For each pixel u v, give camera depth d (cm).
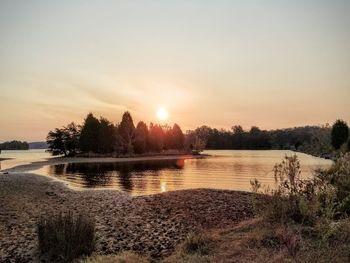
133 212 1697
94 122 10188
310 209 907
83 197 2347
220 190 2456
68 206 1928
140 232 1277
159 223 1433
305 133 17250
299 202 955
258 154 12094
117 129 10294
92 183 3631
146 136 11294
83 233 995
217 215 1554
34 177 4044
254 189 1113
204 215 1564
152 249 1048
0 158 11088
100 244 1108
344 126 7750
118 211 1734
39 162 7975
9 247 1090
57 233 973
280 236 805
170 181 3778
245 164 6450
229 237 920
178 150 12669
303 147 13350
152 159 8900
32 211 1738
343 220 852
